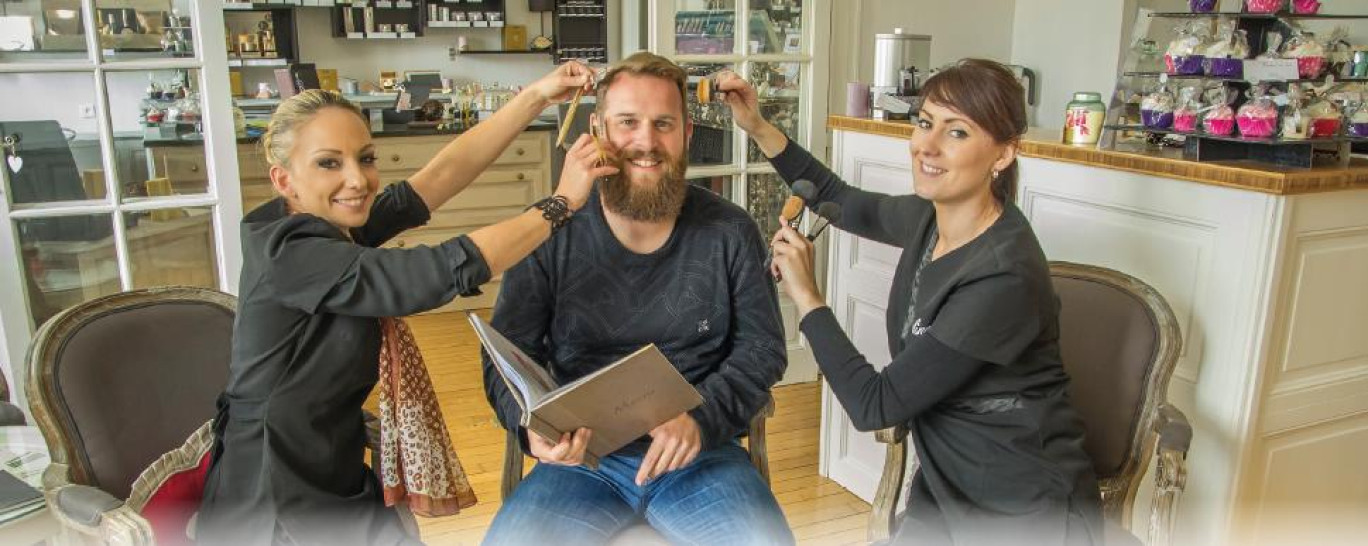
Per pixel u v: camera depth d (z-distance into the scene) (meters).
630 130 1.58
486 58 6.34
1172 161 1.79
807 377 3.64
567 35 6.16
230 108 2.37
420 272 1.30
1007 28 4.58
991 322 1.40
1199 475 1.85
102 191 2.33
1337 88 1.90
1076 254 2.03
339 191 1.39
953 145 1.46
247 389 1.37
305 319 1.36
